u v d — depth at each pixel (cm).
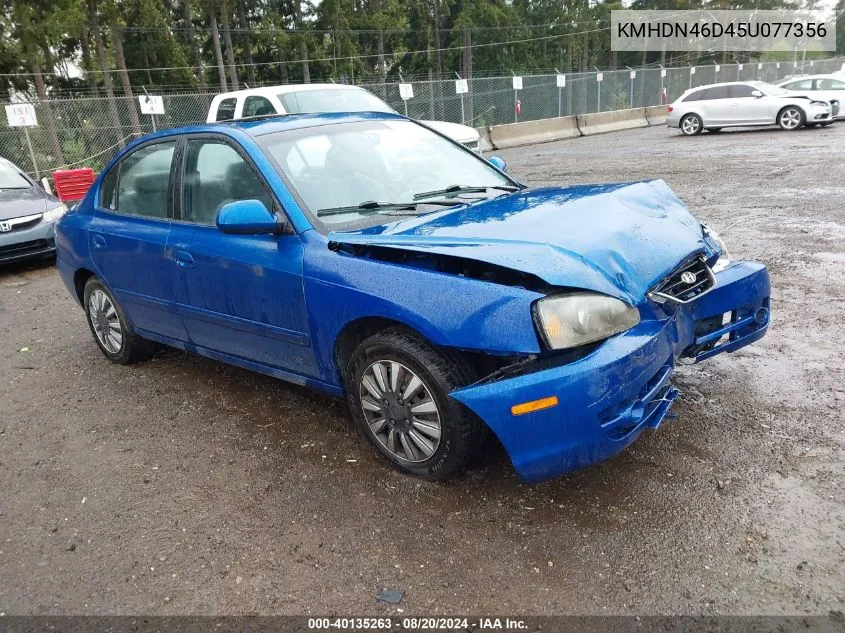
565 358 262
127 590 261
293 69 5562
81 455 374
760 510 277
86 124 1986
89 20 4012
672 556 255
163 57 4772
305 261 326
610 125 2858
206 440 378
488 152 2258
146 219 432
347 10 5506
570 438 255
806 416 350
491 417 264
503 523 281
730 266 347
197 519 303
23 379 501
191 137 407
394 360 303
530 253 266
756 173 1207
